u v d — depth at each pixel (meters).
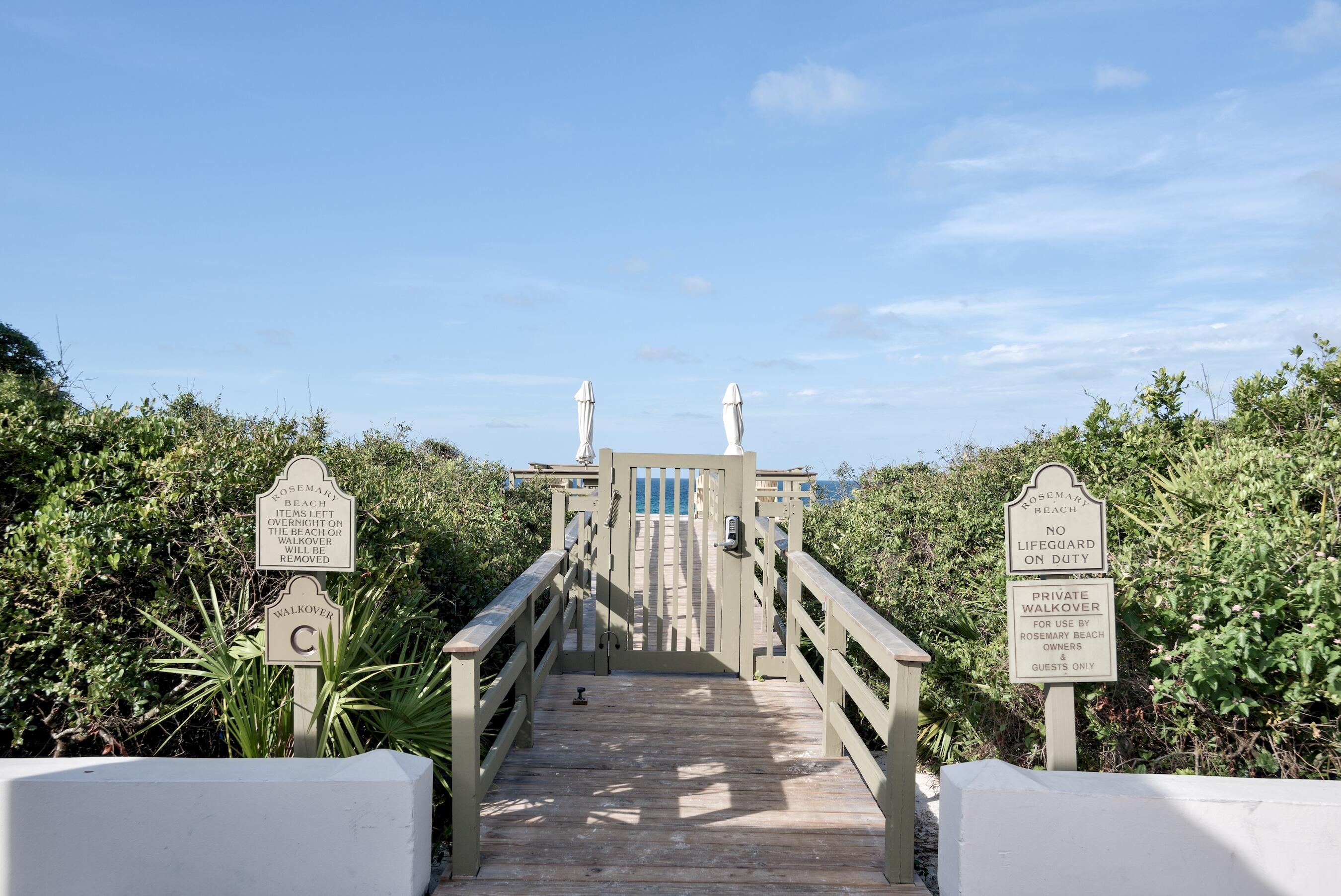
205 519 4.67
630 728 5.09
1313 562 3.95
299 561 3.53
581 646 6.39
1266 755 3.89
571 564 6.57
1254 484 5.06
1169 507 5.29
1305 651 3.74
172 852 2.95
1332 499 4.76
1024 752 5.09
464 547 6.43
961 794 2.92
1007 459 8.55
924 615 6.87
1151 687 4.12
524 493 11.09
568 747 4.79
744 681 6.11
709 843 3.68
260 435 5.32
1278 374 7.21
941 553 7.39
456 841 3.37
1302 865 2.90
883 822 3.90
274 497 3.54
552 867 3.44
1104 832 2.89
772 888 3.31
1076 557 3.40
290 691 4.17
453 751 3.36
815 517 9.77
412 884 2.93
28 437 4.72
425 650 5.05
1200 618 3.94
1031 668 3.33
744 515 6.24
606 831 3.78
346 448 6.88
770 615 6.35
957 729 5.80
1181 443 7.34
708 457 6.25
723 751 4.76
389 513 5.45
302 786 2.93
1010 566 3.40
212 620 4.61
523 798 4.11
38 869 2.97
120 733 4.24
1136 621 4.14
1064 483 3.42
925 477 8.71
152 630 4.47
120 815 2.96
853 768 4.53
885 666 3.48
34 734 4.33
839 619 4.31
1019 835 2.90
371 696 4.28
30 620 4.12
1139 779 3.05
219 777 2.96
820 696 4.88
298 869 2.94
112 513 4.47
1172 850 2.89
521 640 4.64
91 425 5.00
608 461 6.21
